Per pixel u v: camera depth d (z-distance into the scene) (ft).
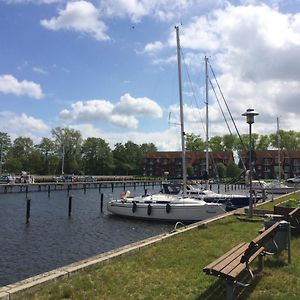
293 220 40.37
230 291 20.77
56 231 80.43
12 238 72.18
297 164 393.91
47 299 22.18
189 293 23.27
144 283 25.35
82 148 441.27
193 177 121.19
